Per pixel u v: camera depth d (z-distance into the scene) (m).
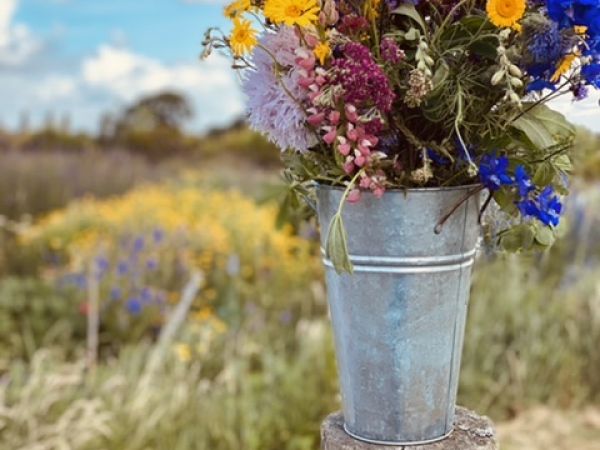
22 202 8.13
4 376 3.62
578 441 3.68
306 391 3.54
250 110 1.38
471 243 1.45
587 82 1.31
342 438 1.49
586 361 4.27
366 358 1.44
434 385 1.44
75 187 8.92
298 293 5.08
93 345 3.97
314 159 1.40
